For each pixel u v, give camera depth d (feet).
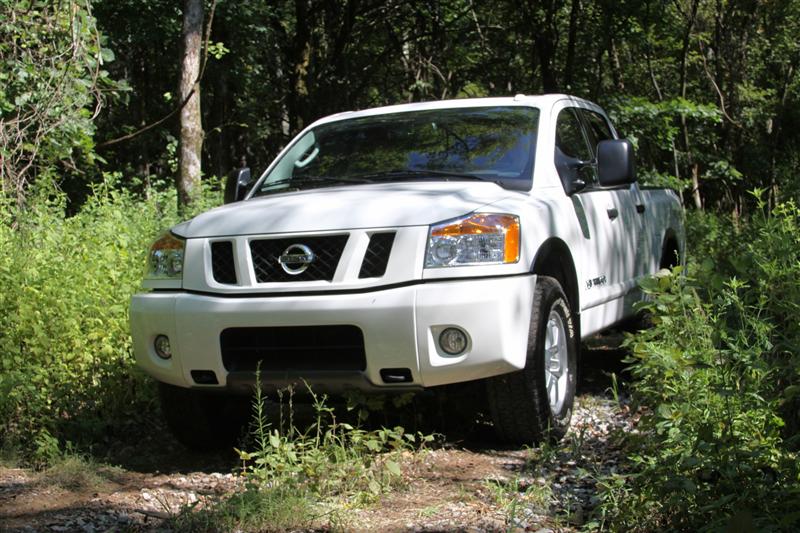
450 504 13.30
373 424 18.08
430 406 18.33
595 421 18.37
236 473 15.25
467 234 14.92
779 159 91.71
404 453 15.81
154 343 16.37
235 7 64.18
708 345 13.62
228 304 15.33
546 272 17.22
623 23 69.41
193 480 15.28
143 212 34.37
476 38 79.15
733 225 43.52
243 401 17.83
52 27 35.06
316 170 19.22
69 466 15.42
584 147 21.21
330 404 18.66
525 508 12.96
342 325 14.90
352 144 19.65
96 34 36.22
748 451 11.44
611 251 20.54
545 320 15.97
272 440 14.32
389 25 79.97
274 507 12.69
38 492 14.34
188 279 15.97
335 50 77.97
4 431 17.26
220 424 17.40
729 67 84.94
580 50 75.72
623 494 12.52
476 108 19.89
